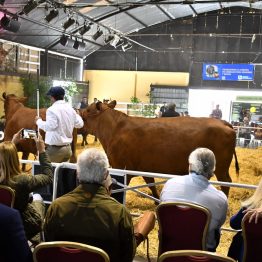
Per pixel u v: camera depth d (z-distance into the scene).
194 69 21.95
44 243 2.12
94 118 5.88
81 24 17.84
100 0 15.88
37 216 3.31
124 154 5.56
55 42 19.58
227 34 21.30
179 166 5.40
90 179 2.44
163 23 22.23
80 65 23.73
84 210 2.39
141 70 22.97
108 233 2.36
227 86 21.34
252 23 21.00
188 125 5.36
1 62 16.72
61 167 4.28
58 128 5.12
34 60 18.98
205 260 2.01
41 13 15.59
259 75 20.73
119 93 23.41
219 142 5.26
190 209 2.91
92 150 2.53
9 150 3.06
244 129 16.06
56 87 5.20
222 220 3.18
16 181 3.07
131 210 5.77
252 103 20.91
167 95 22.39
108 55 23.34
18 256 2.17
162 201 3.26
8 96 7.79
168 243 3.06
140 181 7.52
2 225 2.13
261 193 2.77
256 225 2.63
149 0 17.50
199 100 21.88
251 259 2.71
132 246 2.46
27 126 7.26
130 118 5.66
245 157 10.53
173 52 22.33
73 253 2.10
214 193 3.15
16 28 12.89
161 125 5.43
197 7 20.33
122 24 20.45
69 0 15.30
